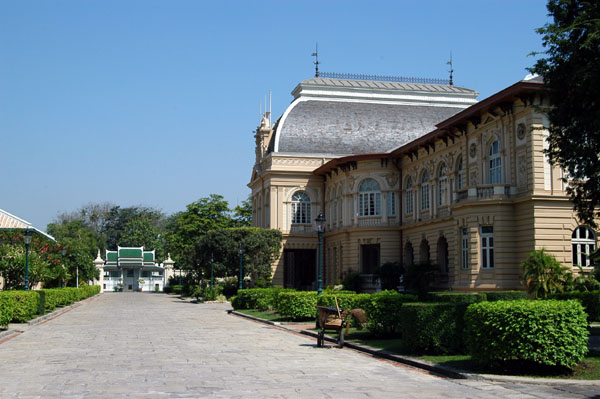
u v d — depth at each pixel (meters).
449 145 44.44
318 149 65.06
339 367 16.36
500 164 37.12
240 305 45.78
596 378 13.92
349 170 57.28
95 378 14.52
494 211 35.00
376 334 23.12
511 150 35.41
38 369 16.12
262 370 15.76
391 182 55.25
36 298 35.41
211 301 62.62
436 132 44.47
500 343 14.31
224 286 67.12
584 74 19.00
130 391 12.77
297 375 14.91
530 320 14.10
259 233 61.34
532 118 33.53
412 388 13.11
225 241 60.97
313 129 65.75
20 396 12.32
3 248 43.16
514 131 35.38
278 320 34.03
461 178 43.25
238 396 12.18
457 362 16.14
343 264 57.59
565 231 33.31
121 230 146.25
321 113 66.88
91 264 75.44
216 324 33.06
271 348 21.08
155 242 131.12
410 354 18.06
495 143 38.00
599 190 21.91
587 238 34.03
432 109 69.12
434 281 44.22
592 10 19.69
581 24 19.48
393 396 12.18
